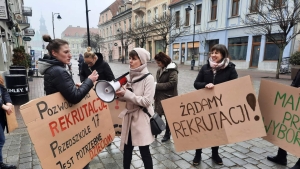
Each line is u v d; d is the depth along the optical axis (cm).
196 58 2238
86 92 184
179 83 1000
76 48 8988
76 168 186
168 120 247
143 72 207
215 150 272
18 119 456
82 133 198
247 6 1650
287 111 216
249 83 209
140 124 210
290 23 1036
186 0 2284
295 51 1388
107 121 235
